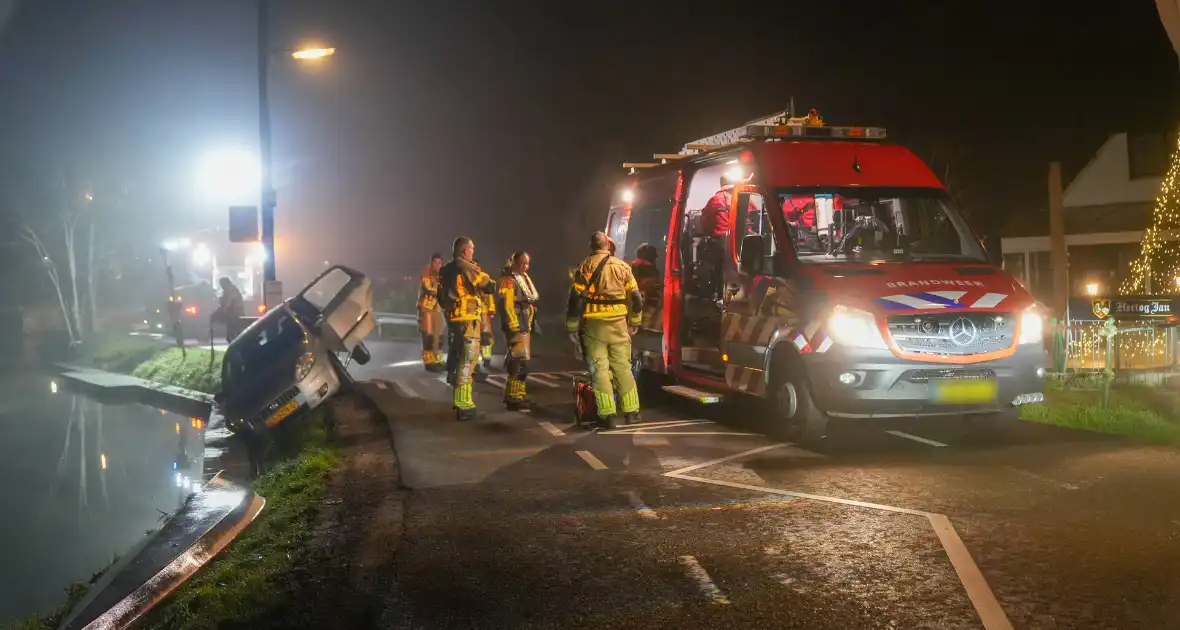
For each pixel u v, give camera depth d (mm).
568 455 8266
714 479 7199
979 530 5688
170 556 5820
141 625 5012
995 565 5070
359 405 11781
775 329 8539
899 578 4918
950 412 7816
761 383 8875
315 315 13336
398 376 15305
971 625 4305
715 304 10047
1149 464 7316
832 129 9789
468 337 10328
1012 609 4469
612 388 9461
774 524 5949
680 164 11078
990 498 6402
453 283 10352
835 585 4852
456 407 10359
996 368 7828
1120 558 5125
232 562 5645
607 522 6121
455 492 7035
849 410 7754
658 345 11156
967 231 9055
